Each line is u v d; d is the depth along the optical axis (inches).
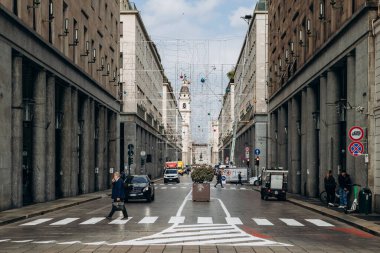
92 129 1828.2
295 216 944.9
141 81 3019.2
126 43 2751.0
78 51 1621.6
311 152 1515.7
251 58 3203.7
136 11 2765.7
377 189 935.7
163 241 582.2
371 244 574.9
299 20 1669.5
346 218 844.0
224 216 927.0
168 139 4884.4
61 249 514.9
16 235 649.0
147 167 3312.0
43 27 1264.8
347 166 1089.4
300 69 1606.8
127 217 877.2
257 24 2910.9
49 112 1336.1
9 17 1015.6
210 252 496.4
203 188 1359.5
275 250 514.6
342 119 1165.1
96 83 1845.5
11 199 1054.4
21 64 1101.1
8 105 1026.1
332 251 513.3
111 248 522.6
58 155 1523.1
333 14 1226.6
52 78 1344.7
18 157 1072.2
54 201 1306.6
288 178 1898.4
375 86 954.7
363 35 989.2
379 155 925.2
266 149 2610.7
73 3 1557.6
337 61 1181.7
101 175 1996.8
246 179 2878.9
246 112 3425.2
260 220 860.0
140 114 2942.9
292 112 1823.3
